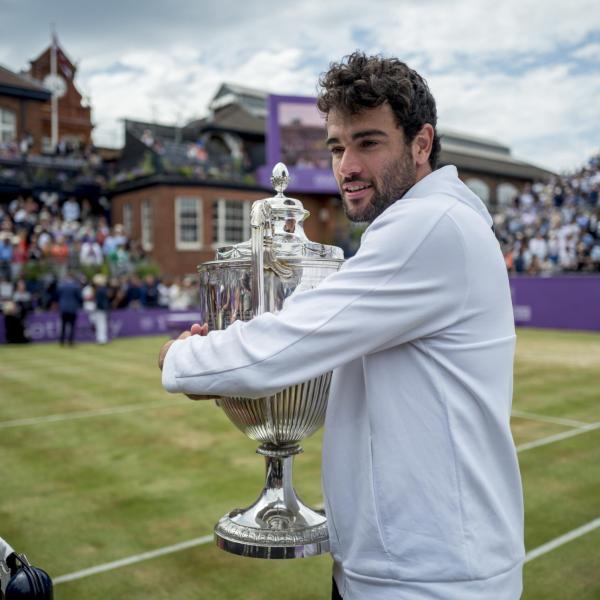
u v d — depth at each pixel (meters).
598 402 7.81
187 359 1.34
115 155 37.31
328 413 1.38
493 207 34.00
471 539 1.20
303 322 1.22
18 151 28.75
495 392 1.27
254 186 28.55
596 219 20.48
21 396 8.75
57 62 37.03
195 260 27.33
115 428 6.76
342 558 1.35
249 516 1.56
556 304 18.34
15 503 4.43
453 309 1.23
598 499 4.36
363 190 1.34
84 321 17.56
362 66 1.31
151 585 3.24
